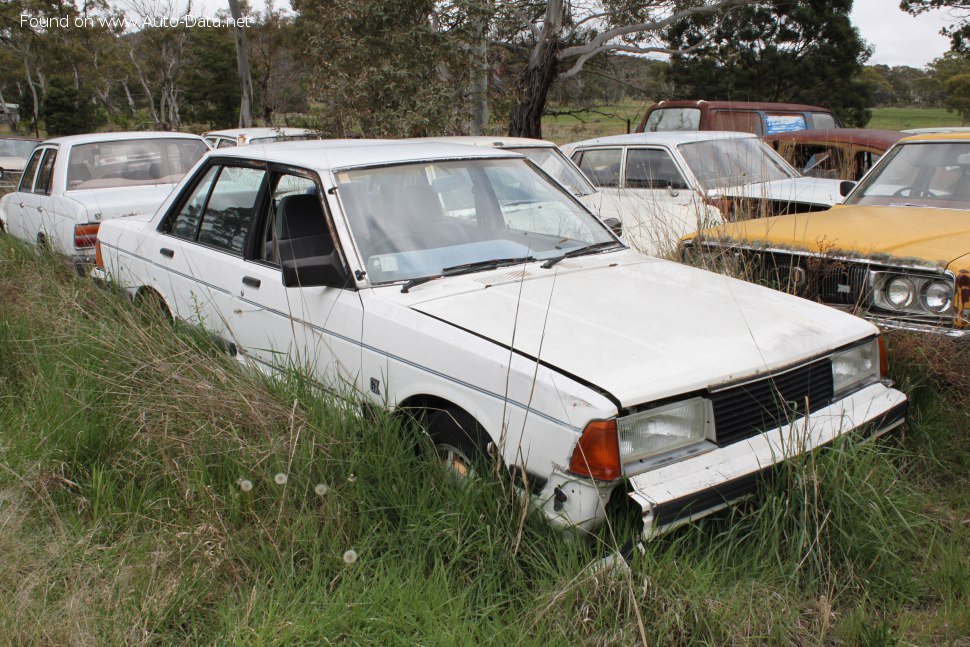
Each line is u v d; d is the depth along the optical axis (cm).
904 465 350
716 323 322
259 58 3641
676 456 276
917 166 576
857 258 438
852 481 299
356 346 350
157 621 264
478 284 355
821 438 304
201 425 359
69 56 4666
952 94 3769
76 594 276
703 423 283
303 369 379
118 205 750
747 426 292
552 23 1496
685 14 1591
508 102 1368
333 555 288
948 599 275
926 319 413
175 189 496
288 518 308
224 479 341
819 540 289
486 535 286
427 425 328
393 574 276
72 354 452
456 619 256
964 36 2773
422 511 298
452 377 305
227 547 296
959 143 565
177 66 4406
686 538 284
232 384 381
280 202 389
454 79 1287
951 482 359
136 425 378
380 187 388
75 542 309
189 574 285
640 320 319
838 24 2794
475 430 303
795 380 309
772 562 284
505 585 279
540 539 280
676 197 774
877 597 283
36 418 393
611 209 775
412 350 321
